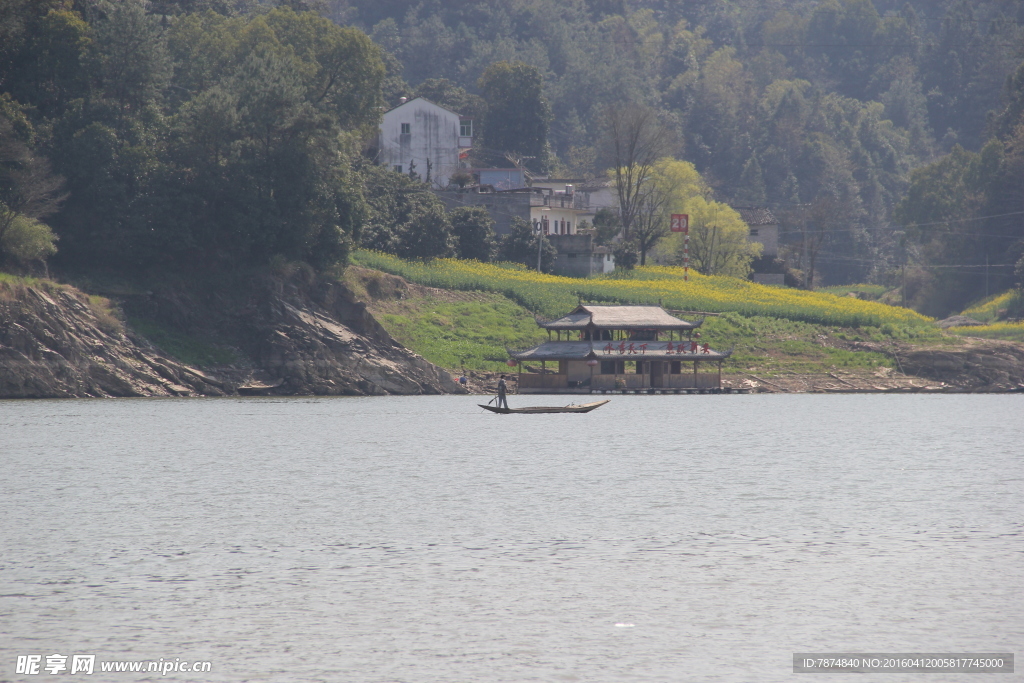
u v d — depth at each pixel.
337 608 108.19
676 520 152.62
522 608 108.44
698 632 101.38
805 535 142.25
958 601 110.81
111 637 99.19
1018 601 110.81
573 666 92.69
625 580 118.81
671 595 113.19
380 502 166.38
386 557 128.50
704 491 179.75
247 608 107.88
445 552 131.38
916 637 99.94
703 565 125.75
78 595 111.62
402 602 110.25
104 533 140.88
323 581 117.69
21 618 104.25
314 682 89.06
